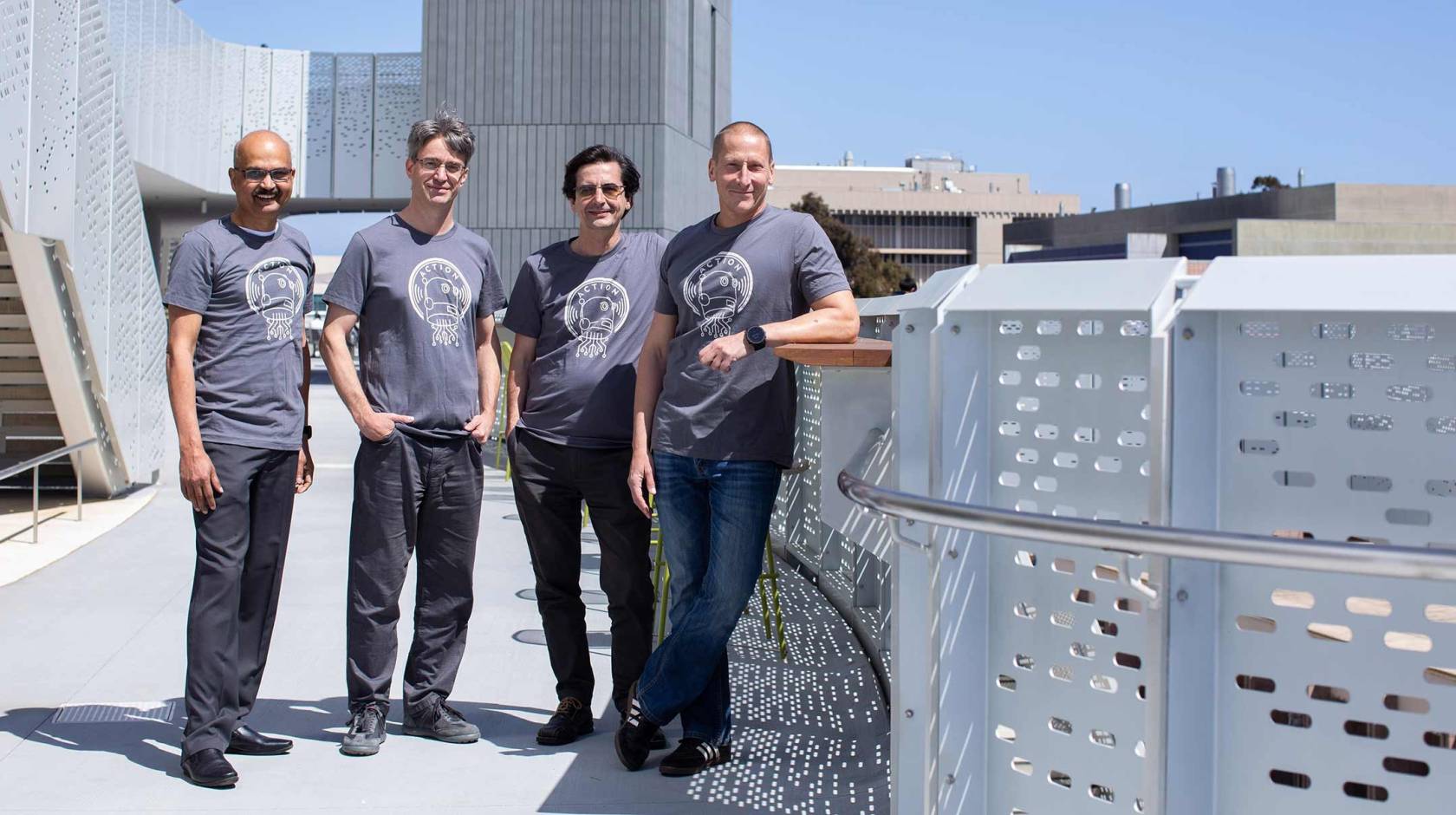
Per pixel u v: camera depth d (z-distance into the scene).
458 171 3.49
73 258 7.51
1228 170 81.06
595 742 3.60
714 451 3.09
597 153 3.53
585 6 32.09
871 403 2.78
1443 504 1.67
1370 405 1.72
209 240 3.24
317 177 29.70
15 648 4.70
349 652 3.52
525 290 3.63
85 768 3.33
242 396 3.28
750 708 3.89
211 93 26.84
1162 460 1.78
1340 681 1.76
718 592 3.16
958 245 110.25
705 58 35.84
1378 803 1.74
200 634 3.23
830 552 5.74
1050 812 2.09
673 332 3.31
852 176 117.19
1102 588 1.96
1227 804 1.87
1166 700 1.81
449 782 3.24
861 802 3.04
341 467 10.70
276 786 3.20
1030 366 2.09
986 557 2.18
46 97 7.02
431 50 31.39
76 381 7.94
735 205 3.10
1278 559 1.58
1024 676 2.12
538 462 3.58
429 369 3.47
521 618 5.28
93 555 6.62
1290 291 1.71
